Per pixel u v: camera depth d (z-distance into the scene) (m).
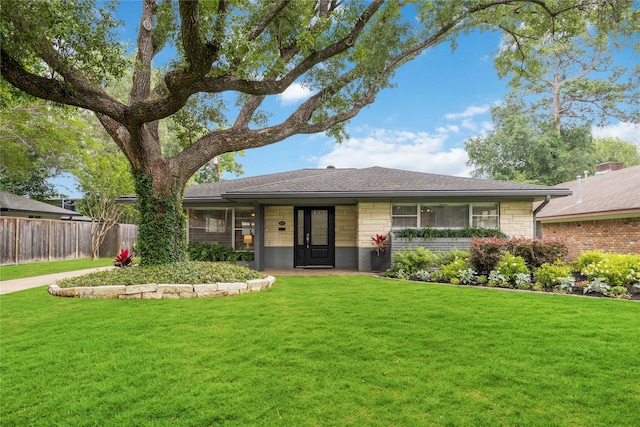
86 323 4.75
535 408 2.53
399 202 11.40
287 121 9.14
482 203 11.34
